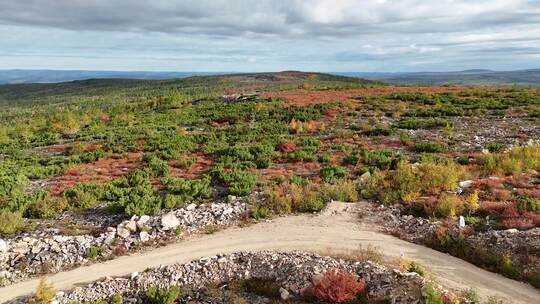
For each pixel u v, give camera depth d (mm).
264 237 18875
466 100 55281
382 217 20484
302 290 14281
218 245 18328
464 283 14281
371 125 44312
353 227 19656
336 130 43250
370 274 14492
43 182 29891
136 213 21062
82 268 17125
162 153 35812
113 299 14484
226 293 14773
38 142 49812
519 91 64625
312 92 77562
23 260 17656
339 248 17453
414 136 38312
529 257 14930
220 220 20859
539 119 41906
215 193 24906
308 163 30969
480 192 21844
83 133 52156
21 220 21297
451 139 36094
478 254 16047
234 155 34625
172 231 19734
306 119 49406
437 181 23094
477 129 39406
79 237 19125
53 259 17641
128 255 18016
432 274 14875
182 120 56875
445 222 18703
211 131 48125
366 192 23203
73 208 23484
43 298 14555
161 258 17500
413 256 16547
